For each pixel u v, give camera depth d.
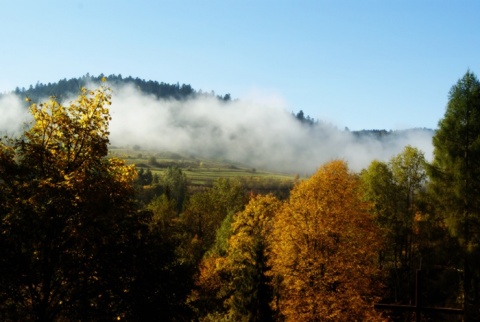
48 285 13.84
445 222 31.34
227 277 51.12
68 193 13.86
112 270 14.23
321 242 26.38
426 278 37.69
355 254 26.14
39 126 15.10
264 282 33.44
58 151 15.01
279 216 28.72
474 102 30.58
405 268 39.16
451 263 33.22
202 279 50.28
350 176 30.58
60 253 14.09
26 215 13.39
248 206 49.31
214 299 49.19
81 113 15.46
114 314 14.17
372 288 27.20
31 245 13.93
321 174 28.58
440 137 31.75
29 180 14.68
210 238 80.81
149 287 14.64
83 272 14.38
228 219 61.16
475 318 29.77
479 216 29.72
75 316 14.08
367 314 24.48
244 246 46.19
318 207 26.61
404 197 38.59
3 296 13.09
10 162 14.30
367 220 27.86
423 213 34.41
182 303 15.63
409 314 35.03
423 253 38.97
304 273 25.86
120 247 14.55
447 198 30.88
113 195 14.91
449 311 16.81
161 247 15.67
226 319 36.28
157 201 83.56
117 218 14.78
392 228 38.41
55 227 13.94
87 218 14.05
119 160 16.19
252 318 33.22
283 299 29.84
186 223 83.75
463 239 29.77
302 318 24.95
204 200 86.69
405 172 38.69
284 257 26.89
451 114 31.36
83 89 15.60
